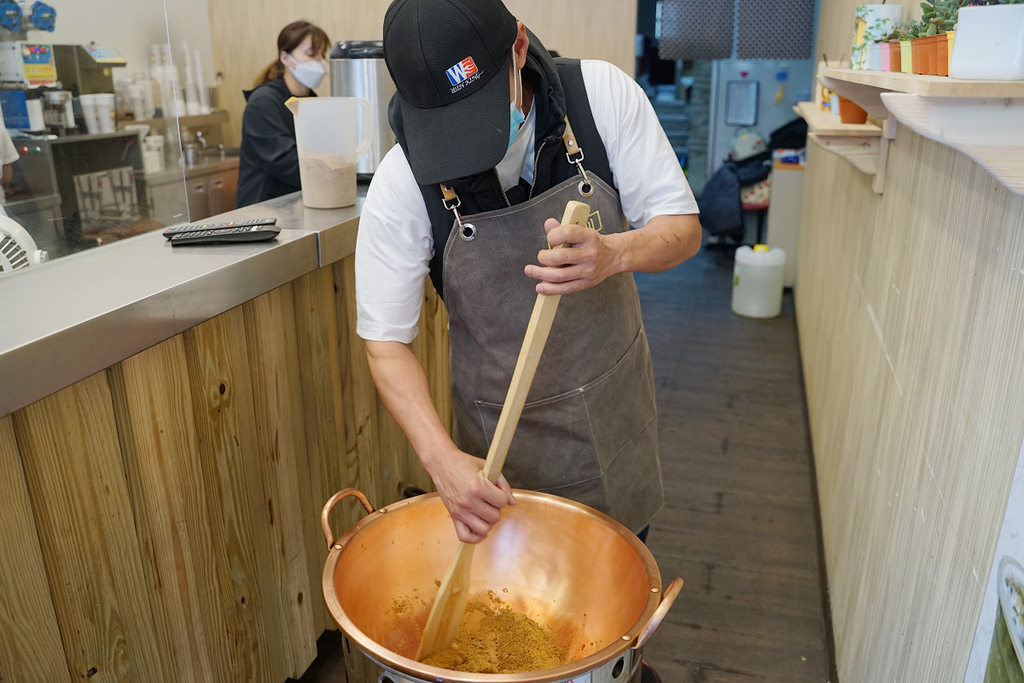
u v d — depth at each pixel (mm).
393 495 2203
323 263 1591
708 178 6684
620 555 1210
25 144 1424
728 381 3822
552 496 1291
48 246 1467
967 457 1009
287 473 1660
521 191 1326
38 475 1057
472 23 1069
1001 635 809
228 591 1505
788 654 2033
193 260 1327
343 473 1906
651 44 7777
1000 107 774
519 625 1271
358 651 1014
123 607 1236
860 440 1920
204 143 4191
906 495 1354
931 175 1359
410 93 1107
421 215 1274
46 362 958
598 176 1320
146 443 1248
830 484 2426
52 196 1474
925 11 1218
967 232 1104
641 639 1024
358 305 1318
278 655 1717
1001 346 908
